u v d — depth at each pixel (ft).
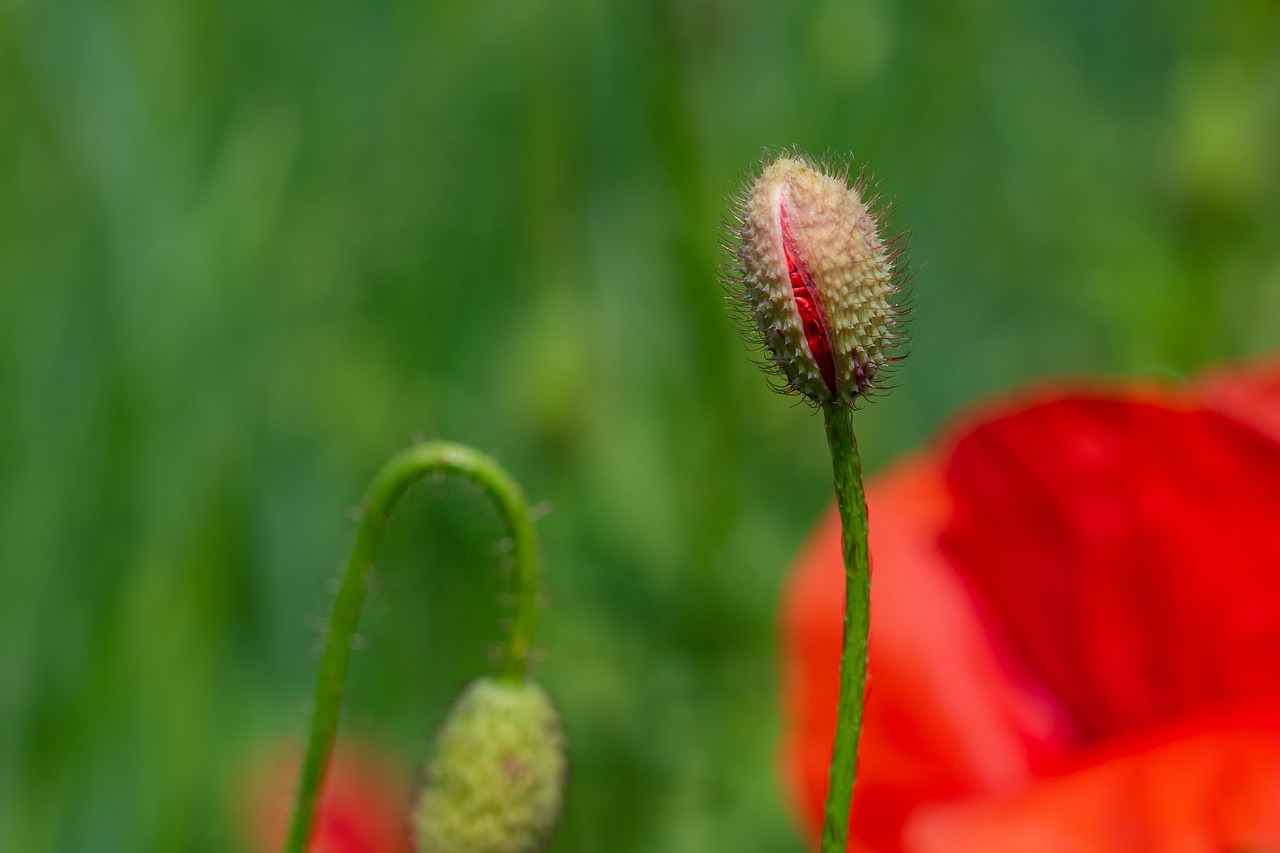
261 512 2.00
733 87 2.15
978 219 2.33
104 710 1.79
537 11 2.17
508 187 2.30
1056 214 2.31
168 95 2.09
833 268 1.01
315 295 2.19
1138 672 1.17
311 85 2.24
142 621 1.83
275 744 1.71
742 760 1.95
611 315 2.17
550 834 1.16
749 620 2.03
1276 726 1.12
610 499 2.10
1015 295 2.33
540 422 2.11
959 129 2.32
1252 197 2.17
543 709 1.16
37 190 2.04
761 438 2.09
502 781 1.15
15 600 1.82
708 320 2.03
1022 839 1.11
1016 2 2.39
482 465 1.13
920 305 2.27
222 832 1.79
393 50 2.33
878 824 1.18
